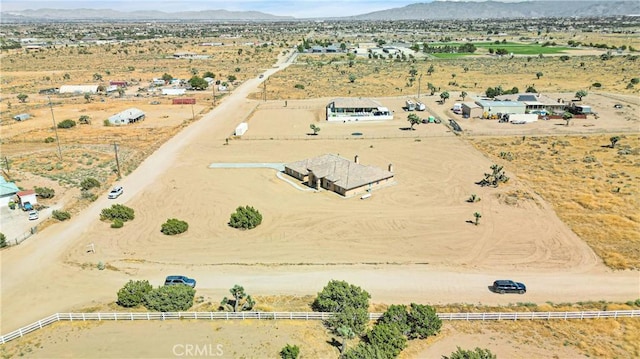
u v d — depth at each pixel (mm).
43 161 85562
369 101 122438
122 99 145750
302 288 45438
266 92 154375
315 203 66188
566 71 183250
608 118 113188
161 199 68312
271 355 34719
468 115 116750
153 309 40562
